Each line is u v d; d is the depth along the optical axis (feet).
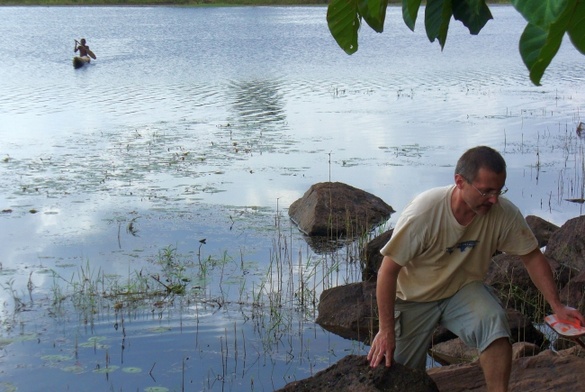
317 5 231.09
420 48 127.85
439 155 48.67
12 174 43.98
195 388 21.07
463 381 18.48
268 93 77.82
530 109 66.08
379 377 16.48
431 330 16.76
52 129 57.82
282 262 31.22
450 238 15.61
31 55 114.83
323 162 47.14
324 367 22.45
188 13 202.08
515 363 18.88
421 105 69.26
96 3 231.71
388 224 35.86
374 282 26.81
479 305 15.96
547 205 38.34
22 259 30.99
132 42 132.77
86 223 35.50
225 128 58.18
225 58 111.34
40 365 22.30
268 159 47.93
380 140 53.52
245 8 221.46
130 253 31.76
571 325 16.12
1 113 65.57
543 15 7.76
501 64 104.73
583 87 81.25
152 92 78.69
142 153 49.47
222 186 41.78
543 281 16.31
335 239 34.45
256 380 21.57
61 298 27.17
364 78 90.17
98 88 82.23
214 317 25.86
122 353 23.18
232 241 33.45
